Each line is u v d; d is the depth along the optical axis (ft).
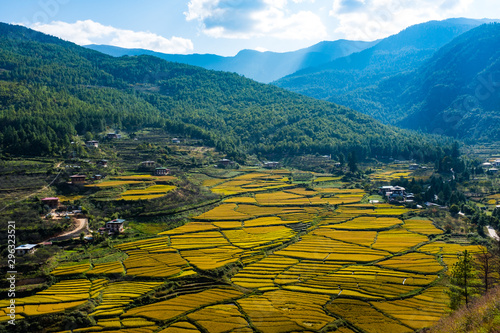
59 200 539.70
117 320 314.55
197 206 595.88
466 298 279.69
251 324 299.99
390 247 442.91
